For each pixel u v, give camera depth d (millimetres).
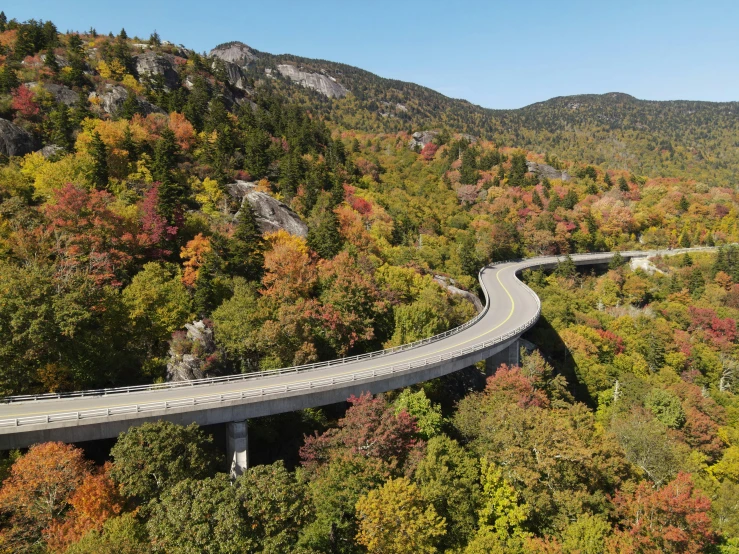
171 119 95562
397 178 145000
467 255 94688
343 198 100500
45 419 33031
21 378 38344
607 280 105875
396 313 61125
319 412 48781
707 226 150750
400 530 27812
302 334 51000
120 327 46656
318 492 30938
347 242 77062
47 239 50594
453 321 70875
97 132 74875
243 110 120000
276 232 75125
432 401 53031
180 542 22719
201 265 55938
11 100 79812
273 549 23188
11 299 36875
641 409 56719
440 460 33719
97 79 100625
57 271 44812
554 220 129000
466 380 61062
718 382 77938
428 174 154750
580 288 105688
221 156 90875
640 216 144875
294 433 46656
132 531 24688
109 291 45688
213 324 52188
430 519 28359
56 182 63469
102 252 51969
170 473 29234
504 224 119938
